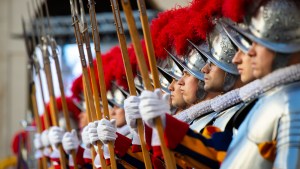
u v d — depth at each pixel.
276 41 8.82
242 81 9.77
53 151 15.09
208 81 10.41
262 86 8.91
